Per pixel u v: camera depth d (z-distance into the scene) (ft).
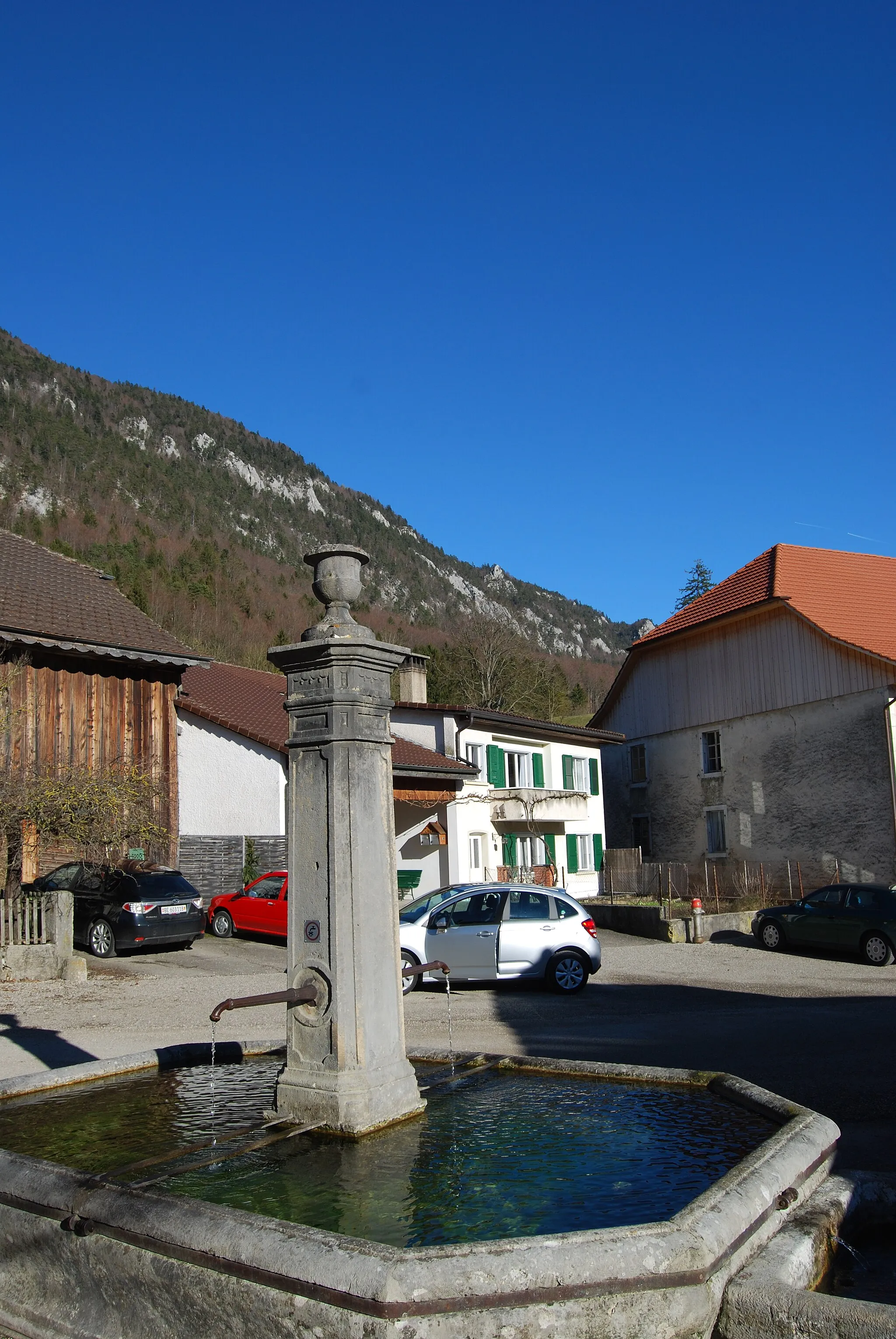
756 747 104.53
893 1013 41.81
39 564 81.30
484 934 48.32
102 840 60.18
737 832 106.22
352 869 18.62
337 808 18.70
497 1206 14.67
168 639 77.82
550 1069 23.17
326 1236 12.17
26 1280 14.39
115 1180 15.20
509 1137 17.95
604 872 110.73
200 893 74.18
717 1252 12.28
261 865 77.92
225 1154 16.71
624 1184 15.56
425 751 92.27
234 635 262.26
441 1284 11.27
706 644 111.96
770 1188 14.20
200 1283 12.47
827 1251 14.30
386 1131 18.30
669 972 57.26
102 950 59.31
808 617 97.45
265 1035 36.24
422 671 101.81
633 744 122.21
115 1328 13.25
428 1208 14.60
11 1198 14.89
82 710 71.41
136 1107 20.86
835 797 95.35
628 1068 22.43
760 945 69.41
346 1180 15.81
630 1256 11.77
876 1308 11.40
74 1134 18.85
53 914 50.96
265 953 62.54
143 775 68.33
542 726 103.81
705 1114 19.39
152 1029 37.68
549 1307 11.37
